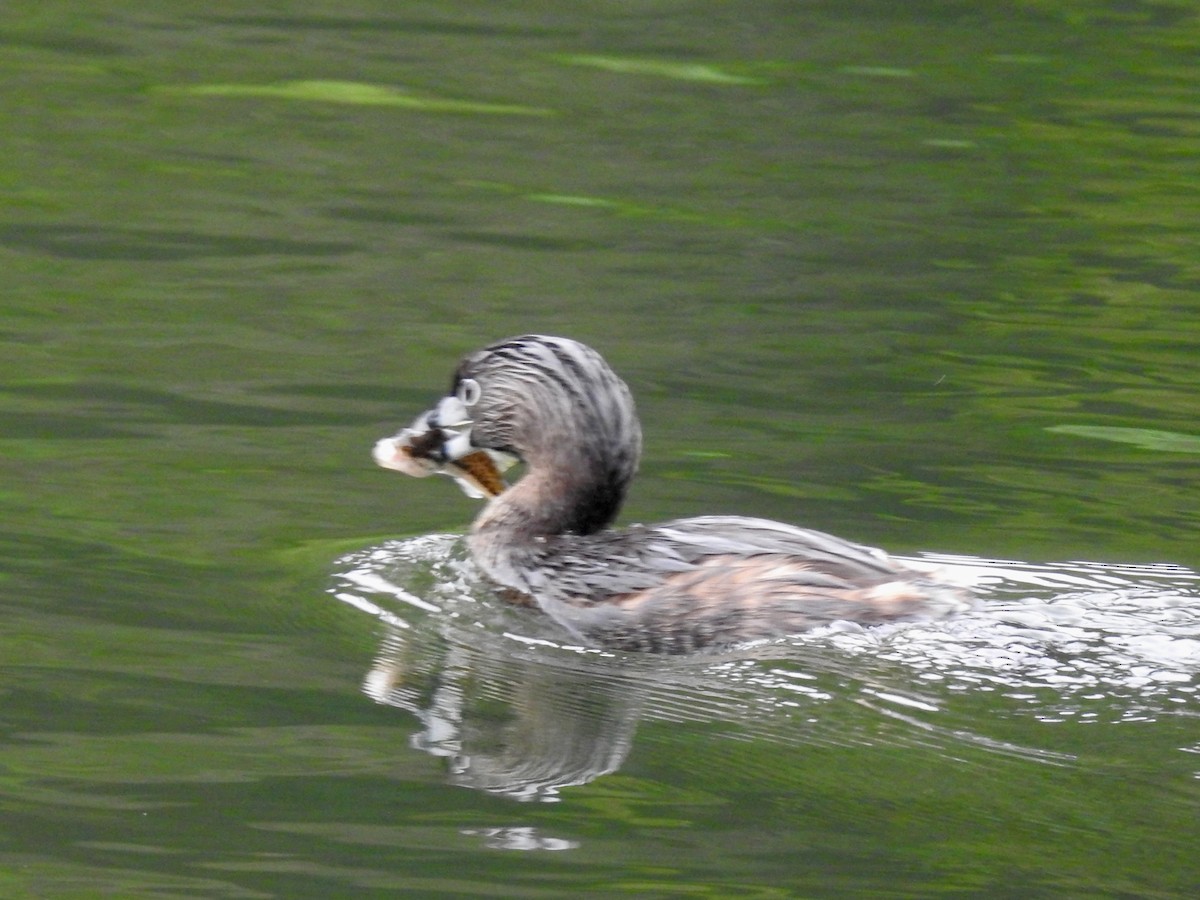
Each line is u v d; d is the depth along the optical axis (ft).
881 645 30.83
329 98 75.92
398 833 25.44
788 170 68.69
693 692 30.22
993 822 25.70
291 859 24.62
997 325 52.54
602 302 53.42
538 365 36.09
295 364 47.32
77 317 50.11
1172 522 38.42
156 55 81.35
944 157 70.95
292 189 63.82
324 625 32.99
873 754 27.68
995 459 42.29
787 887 24.14
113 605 33.32
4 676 30.07
